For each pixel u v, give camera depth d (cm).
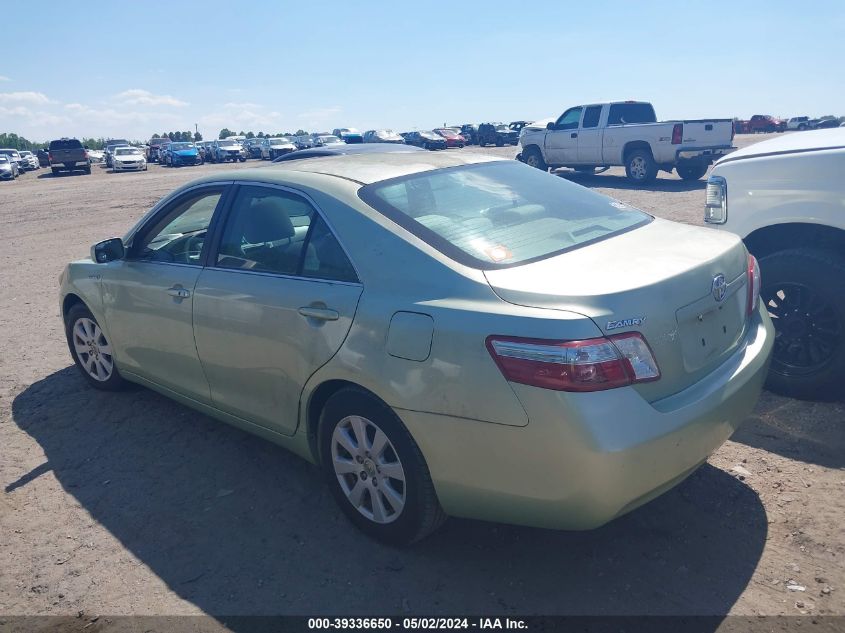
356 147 1029
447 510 296
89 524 359
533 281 276
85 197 2247
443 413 277
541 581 297
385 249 311
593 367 251
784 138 497
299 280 338
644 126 1761
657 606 278
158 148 5391
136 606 296
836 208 417
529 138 2072
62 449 442
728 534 320
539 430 256
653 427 260
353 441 327
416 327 285
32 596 306
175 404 500
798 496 343
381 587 299
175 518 359
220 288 375
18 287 929
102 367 517
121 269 453
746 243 471
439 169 374
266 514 359
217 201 404
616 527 331
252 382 368
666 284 277
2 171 3797
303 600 294
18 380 566
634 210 387
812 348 439
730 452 389
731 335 319
